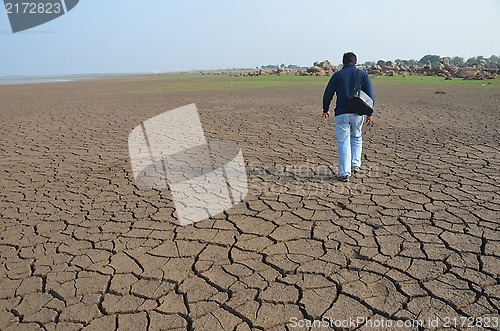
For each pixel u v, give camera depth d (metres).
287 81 37.81
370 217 3.43
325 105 4.55
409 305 2.16
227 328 2.04
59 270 2.70
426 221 3.29
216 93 22.70
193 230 3.29
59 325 2.12
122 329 2.06
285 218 3.48
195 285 2.45
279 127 9.47
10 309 2.28
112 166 5.79
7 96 26.08
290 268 2.60
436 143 6.89
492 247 2.78
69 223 3.55
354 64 4.42
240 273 2.57
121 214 3.73
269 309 2.18
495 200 3.77
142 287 2.45
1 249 3.06
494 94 18.09
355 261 2.66
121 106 16.02
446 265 2.56
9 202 4.20
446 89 22.27
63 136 8.81
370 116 4.36
